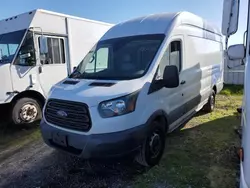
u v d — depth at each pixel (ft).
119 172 11.43
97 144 9.46
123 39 13.56
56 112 10.93
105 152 9.55
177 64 13.76
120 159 10.06
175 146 14.33
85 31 23.86
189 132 16.84
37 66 19.58
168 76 11.34
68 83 12.07
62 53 21.76
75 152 10.30
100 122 9.62
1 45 19.58
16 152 14.64
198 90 17.53
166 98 12.49
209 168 11.57
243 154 5.89
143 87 10.64
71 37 22.40
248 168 5.41
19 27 19.61
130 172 11.40
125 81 10.79
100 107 9.73
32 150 14.82
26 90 18.94
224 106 24.86
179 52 13.93
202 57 18.06
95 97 9.89
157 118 11.99
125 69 11.97
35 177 11.38
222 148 13.85
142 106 10.47
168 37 12.65
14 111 18.63
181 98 14.42
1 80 17.33
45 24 20.04
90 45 24.56
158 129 11.84
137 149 10.28
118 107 9.73
